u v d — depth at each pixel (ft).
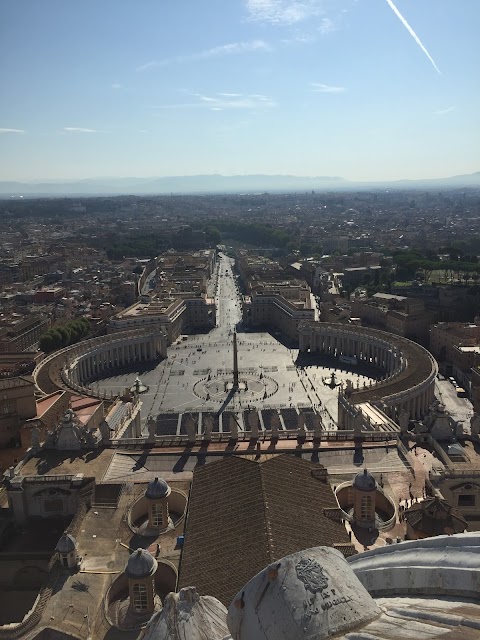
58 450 412.98
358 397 595.47
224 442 418.72
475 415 420.36
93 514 333.21
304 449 401.29
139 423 597.11
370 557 86.84
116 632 239.30
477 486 344.90
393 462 382.63
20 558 324.39
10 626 244.83
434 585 69.00
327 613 53.47
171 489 352.08
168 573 280.10
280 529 268.62
